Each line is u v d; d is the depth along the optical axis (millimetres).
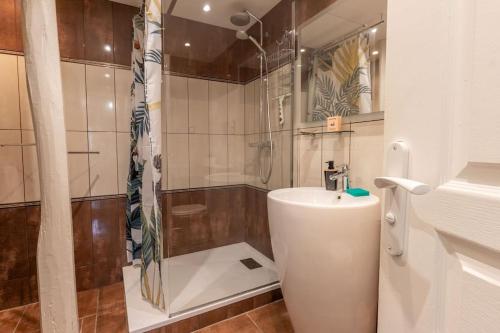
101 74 1876
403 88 507
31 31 835
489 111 360
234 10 1923
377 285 1046
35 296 1692
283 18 1813
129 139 1979
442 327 441
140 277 1713
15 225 1645
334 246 966
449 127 426
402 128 512
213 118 2213
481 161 372
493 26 353
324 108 1542
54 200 884
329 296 1011
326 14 1488
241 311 1517
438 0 436
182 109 2059
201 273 1851
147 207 1493
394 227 533
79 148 1834
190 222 2137
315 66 1591
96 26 1846
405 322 521
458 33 407
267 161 2061
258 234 2178
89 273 1879
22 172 1652
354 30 1334
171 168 2016
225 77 2234
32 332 1431
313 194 1415
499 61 346
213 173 2227
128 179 1879
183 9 1894
